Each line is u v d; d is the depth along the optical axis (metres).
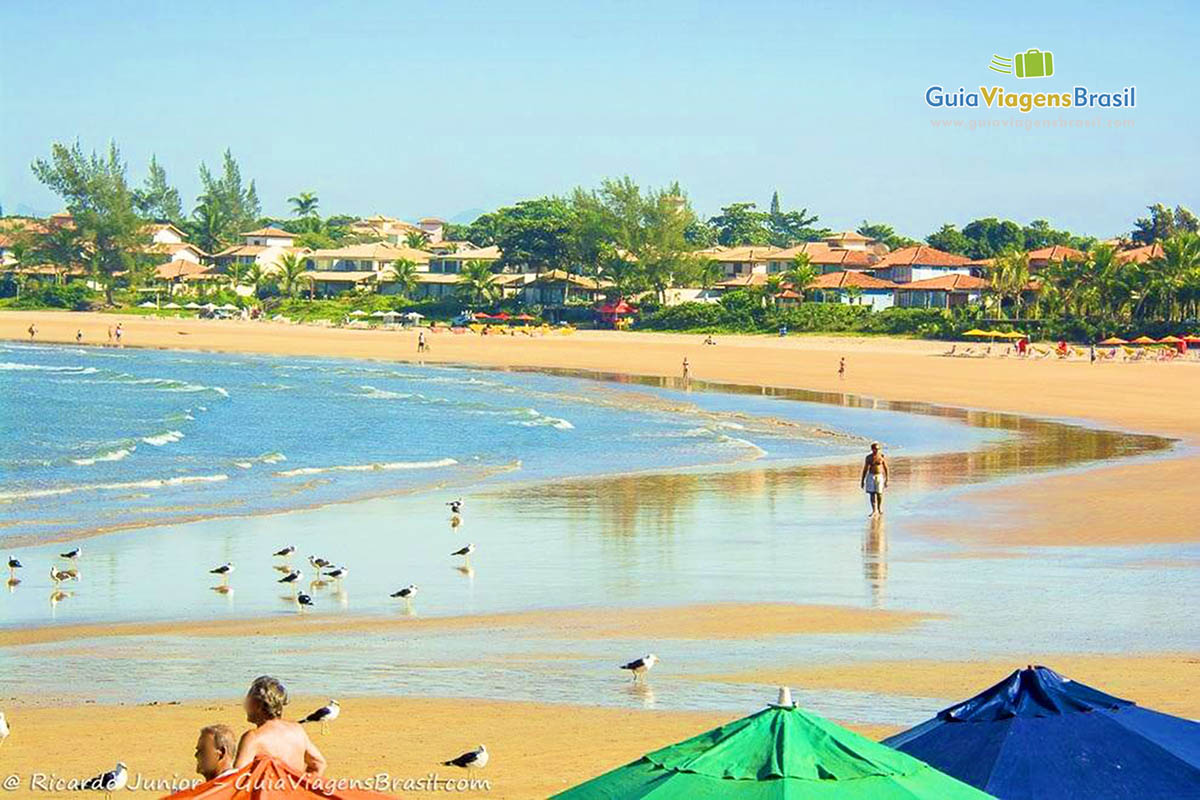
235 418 75.56
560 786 15.85
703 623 26.66
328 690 21.33
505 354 141.12
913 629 25.88
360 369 120.56
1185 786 10.02
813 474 53.09
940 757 10.57
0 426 70.06
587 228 195.50
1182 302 155.00
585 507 44.25
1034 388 100.12
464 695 20.88
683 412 81.00
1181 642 24.48
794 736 9.45
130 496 46.72
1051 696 11.09
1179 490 47.00
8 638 25.89
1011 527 39.19
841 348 153.25
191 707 20.17
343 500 46.25
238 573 33.09
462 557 35.09
